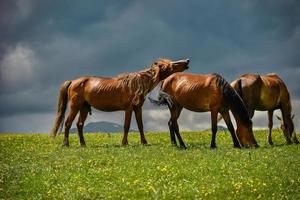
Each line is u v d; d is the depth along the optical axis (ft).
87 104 100.07
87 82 99.19
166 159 73.10
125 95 96.27
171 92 92.12
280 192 53.62
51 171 67.31
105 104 97.35
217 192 53.98
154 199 52.11
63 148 92.73
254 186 55.77
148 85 97.04
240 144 89.30
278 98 96.84
